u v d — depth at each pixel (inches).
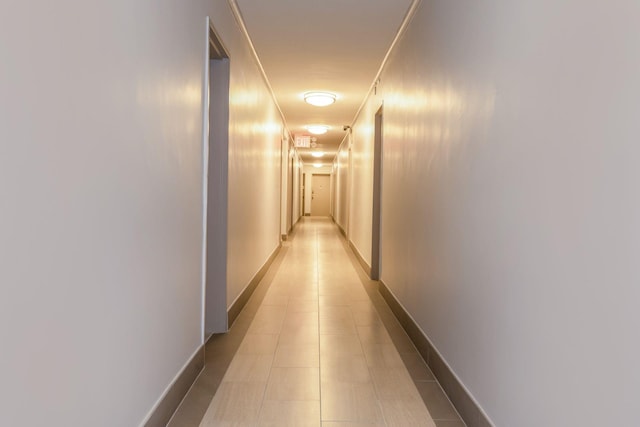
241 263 146.2
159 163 66.4
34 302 38.1
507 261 60.7
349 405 81.7
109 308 51.3
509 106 60.9
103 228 49.4
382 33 139.4
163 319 70.1
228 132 118.6
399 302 137.3
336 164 542.9
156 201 65.6
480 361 70.4
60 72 41.0
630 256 37.0
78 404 45.2
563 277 46.9
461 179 80.8
